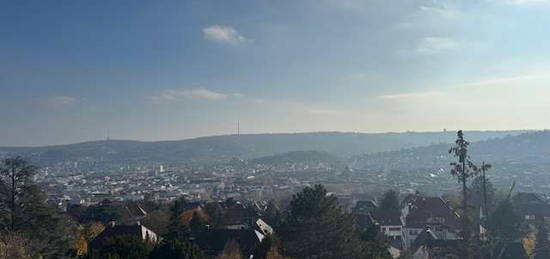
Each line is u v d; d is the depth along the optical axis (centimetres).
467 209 4197
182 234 7288
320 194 5553
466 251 4234
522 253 7044
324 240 5381
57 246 5125
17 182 5072
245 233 7300
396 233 11038
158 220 9938
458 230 4531
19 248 4084
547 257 7450
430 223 10656
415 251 8738
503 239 7362
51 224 5131
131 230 7250
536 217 10856
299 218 5481
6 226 4803
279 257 5300
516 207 10962
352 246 5525
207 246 7131
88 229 8825
